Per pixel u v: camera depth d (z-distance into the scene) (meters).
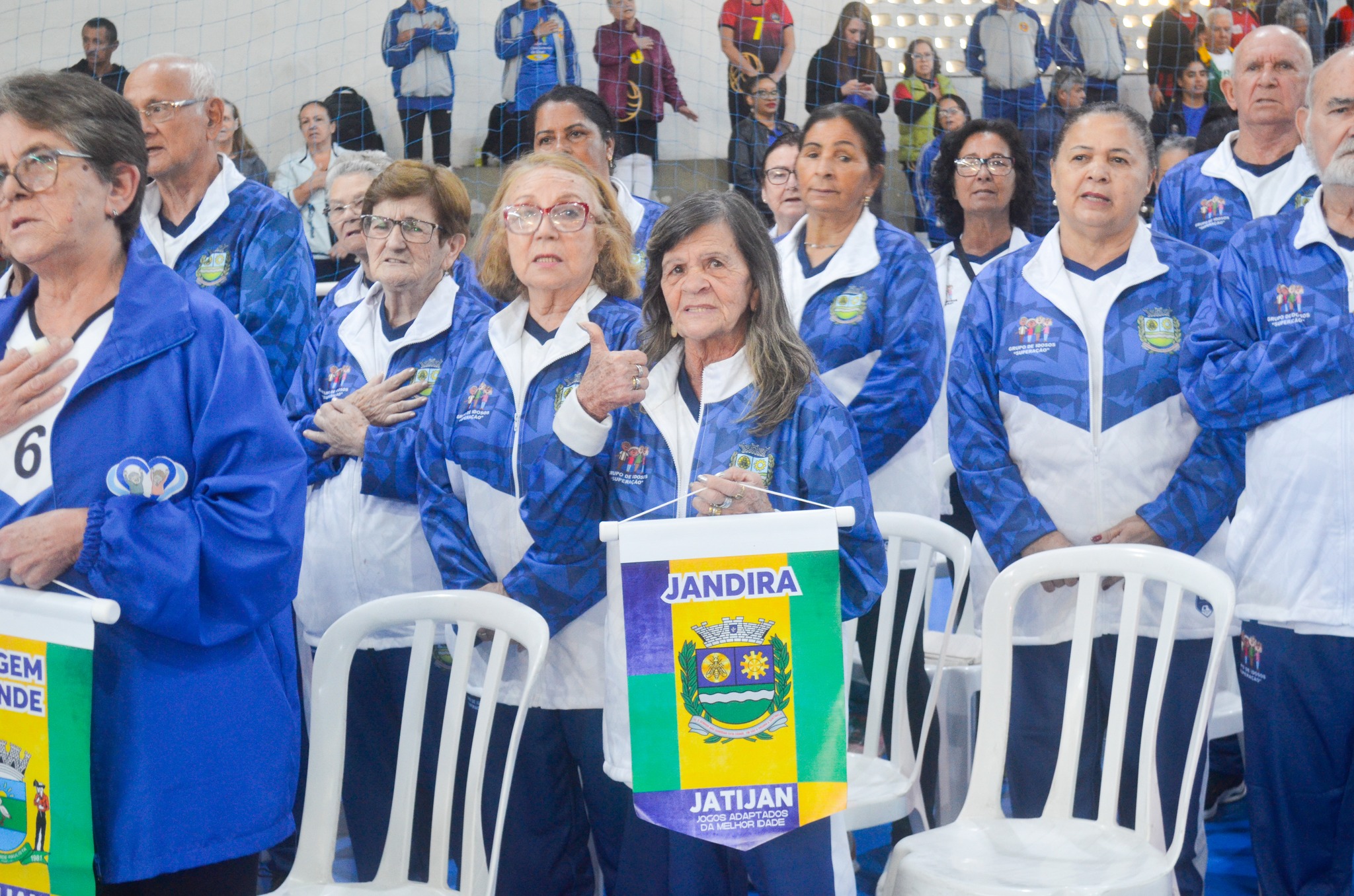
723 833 1.80
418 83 6.41
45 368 1.70
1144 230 2.70
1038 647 2.62
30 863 1.65
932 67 6.31
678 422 2.13
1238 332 2.52
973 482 2.67
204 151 3.04
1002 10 6.46
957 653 3.00
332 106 6.34
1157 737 2.36
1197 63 6.43
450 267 2.92
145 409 1.71
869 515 1.99
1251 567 2.54
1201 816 2.60
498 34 6.15
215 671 1.74
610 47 6.07
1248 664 2.58
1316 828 2.52
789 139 3.84
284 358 3.01
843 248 3.12
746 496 1.92
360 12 6.61
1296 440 2.43
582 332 2.41
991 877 1.98
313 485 2.88
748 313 2.10
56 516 1.63
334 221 3.23
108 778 1.67
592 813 2.36
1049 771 2.63
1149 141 2.67
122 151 1.71
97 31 6.62
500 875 2.39
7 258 1.91
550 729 2.34
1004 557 2.60
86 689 1.61
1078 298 2.67
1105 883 1.92
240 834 1.76
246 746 1.77
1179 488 2.53
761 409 2.03
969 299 2.80
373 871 2.77
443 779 2.05
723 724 1.81
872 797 2.36
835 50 6.29
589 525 2.20
